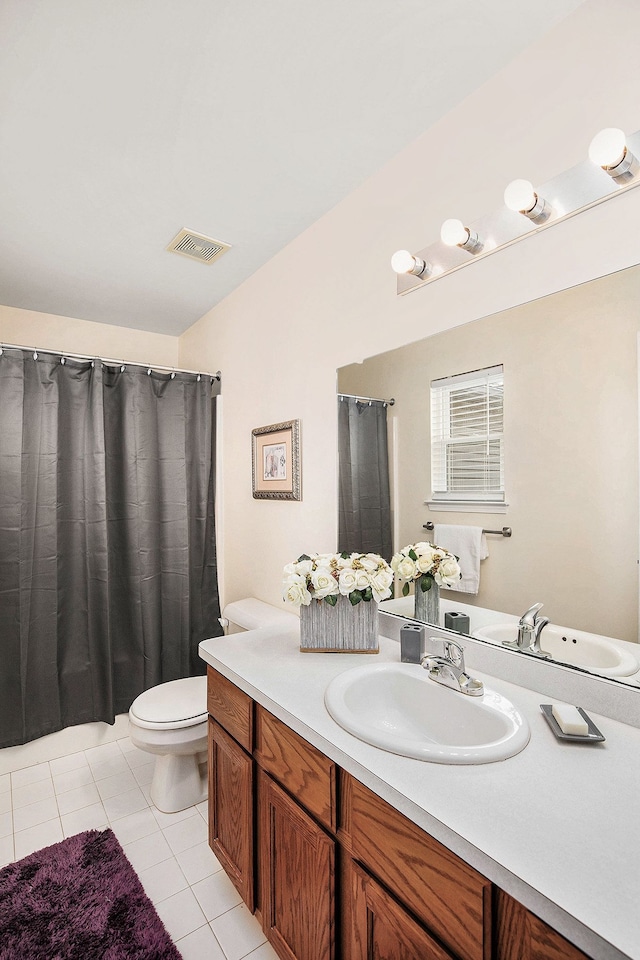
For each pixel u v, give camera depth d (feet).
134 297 9.45
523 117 4.32
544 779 3.07
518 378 4.45
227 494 9.60
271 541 8.14
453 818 2.73
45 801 6.95
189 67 4.36
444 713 4.21
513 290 4.47
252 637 6.00
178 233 7.14
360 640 5.39
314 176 5.95
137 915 5.07
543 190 4.14
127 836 6.26
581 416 4.01
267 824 4.46
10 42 4.07
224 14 3.88
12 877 5.53
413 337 5.47
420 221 5.32
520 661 4.41
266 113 4.92
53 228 6.96
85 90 4.58
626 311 3.72
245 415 8.86
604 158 3.40
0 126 4.98
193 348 11.01
